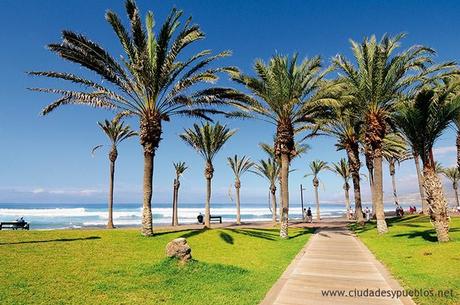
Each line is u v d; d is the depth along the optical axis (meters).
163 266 10.20
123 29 18.27
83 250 13.14
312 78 23.14
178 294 7.98
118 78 18.19
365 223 33.16
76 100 17.17
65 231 18.95
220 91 20.02
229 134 29.38
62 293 7.73
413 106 16.84
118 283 8.71
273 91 22.00
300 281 9.28
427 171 16.59
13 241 14.48
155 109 19.28
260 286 8.75
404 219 31.09
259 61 21.78
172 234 19.27
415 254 12.99
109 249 13.73
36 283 8.38
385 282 9.05
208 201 28.39
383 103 22.56
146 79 18.41
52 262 10.76
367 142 23.09
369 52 22.64
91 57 17.08
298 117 23.66
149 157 18.94
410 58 20.86
